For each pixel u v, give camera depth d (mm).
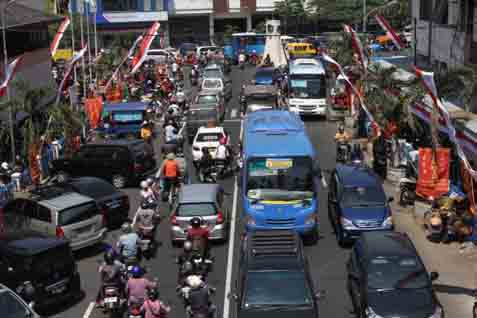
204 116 38812
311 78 44875
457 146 22500
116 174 30547
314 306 16047
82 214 22172
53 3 56156
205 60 72625
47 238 18672
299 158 23422
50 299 17906
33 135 32125
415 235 24062
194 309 16375
